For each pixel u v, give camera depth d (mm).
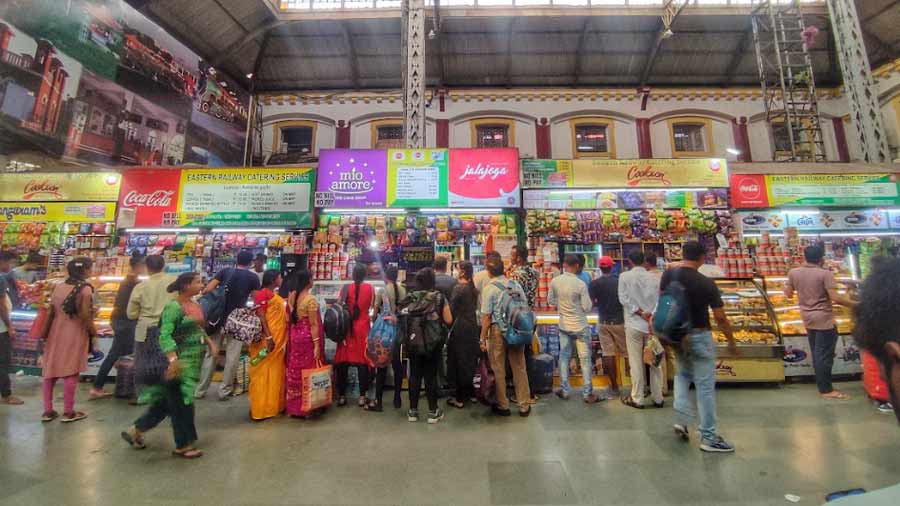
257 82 12070
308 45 11398
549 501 2477
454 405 4348
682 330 3238
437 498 2520
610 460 3018
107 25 8062
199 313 3305
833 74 11656
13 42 6715
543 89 12094
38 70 7031
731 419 3818
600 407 4270
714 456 3057
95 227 6129
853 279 5441
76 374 3945
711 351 3215
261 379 3988
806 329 4609
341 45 11422
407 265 6004
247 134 11656
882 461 2926
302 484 2695
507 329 3889
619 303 4766
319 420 3938
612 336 4754
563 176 6199
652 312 4293
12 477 2779
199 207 6102
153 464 2986
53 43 7207
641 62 11625
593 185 6184
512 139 11977
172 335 3129
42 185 6266
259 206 6062
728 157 11672
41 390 4898
